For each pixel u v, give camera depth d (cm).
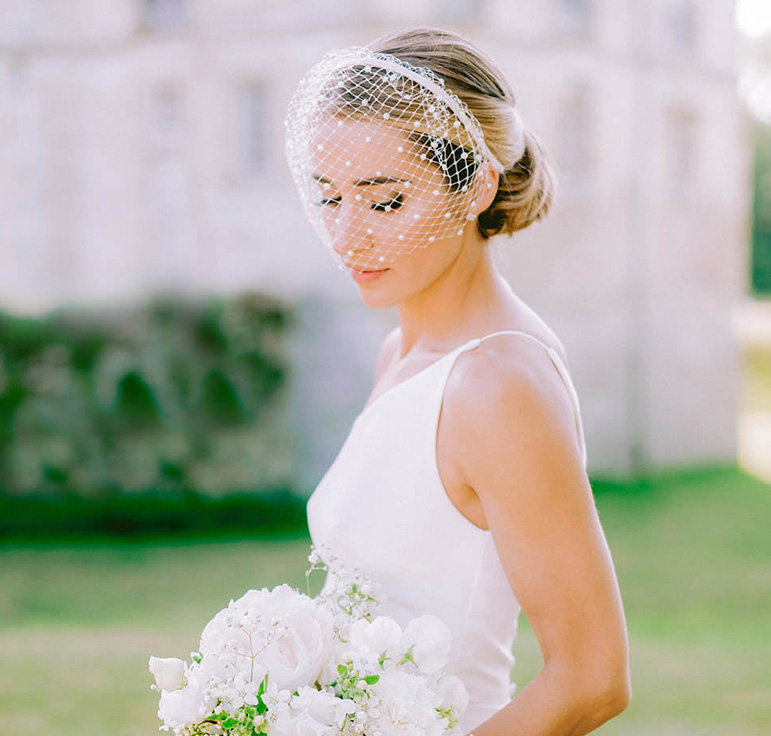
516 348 150
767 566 892
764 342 2730
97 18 1330
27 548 955
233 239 1230
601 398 1287
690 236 1355
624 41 1296
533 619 142
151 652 572
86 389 1010
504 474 141
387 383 180
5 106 1384
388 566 160
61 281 1373
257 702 139
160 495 1027
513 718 139
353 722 138
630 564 900
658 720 451
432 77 158
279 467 1047
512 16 1198
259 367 1036
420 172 157
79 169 1359
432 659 144
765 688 506
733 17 1399
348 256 162
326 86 162
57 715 452
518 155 168
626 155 1301
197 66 1254
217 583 818
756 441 1611
